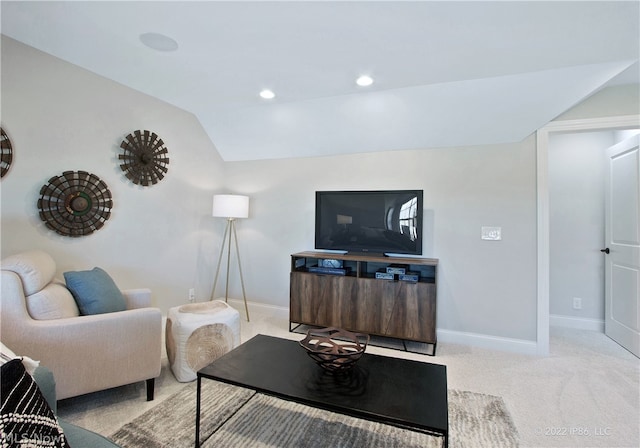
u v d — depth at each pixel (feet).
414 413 4.34
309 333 6.44
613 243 10.73
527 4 5.21
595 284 11.65
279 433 5.90
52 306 6.13
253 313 13.43
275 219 13.14
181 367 7.64
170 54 7.16
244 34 6.28
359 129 10.77
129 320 6.59
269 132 11.89
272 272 13.20
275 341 6.94
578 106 9.24
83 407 6.57
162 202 11.06
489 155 10.20
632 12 5.34
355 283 10.46
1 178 7.06
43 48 7.09
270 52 6.96
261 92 9.27
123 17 5.84
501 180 10.07
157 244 10.90
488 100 8.78
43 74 7.73
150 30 6.23
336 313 10.69
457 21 5.71
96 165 8.96
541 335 9.61
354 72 7.84
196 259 12.52
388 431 6.00
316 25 5.92
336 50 6.81
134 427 5.98
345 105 9.93
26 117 7.45
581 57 6.92
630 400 7.12
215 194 13.44
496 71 7.66
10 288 5.68
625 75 8.30
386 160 11.40
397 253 10.92
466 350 9.90
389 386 5.07
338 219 11.60
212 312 8.59
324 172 12.33
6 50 7.05
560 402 7.02
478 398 7.16
